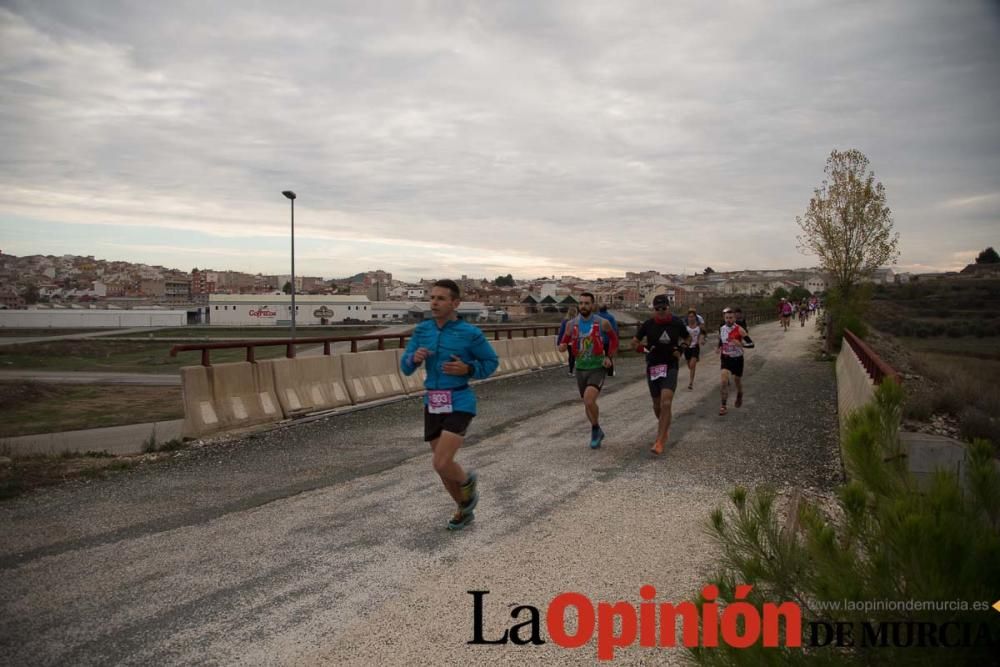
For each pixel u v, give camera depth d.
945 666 2.12
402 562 4.48
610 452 8.06
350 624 3.59
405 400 12.81
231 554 4.63
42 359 58.25
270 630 3.52
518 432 9.43
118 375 44.25
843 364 15.29
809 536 2.47
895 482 2.61
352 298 140.12
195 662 3.19
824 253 25.97
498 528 5.20
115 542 4.87
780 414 11.00
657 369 8.06
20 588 4.04
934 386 11.15
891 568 2.23
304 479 6.75
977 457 2.47
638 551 4.68
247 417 9.48
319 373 11.30
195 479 6.76
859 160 25.62
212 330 111.31
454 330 5.05
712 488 6.36
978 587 2.09
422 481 6.68
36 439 16.39
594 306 8.29
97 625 3.56
